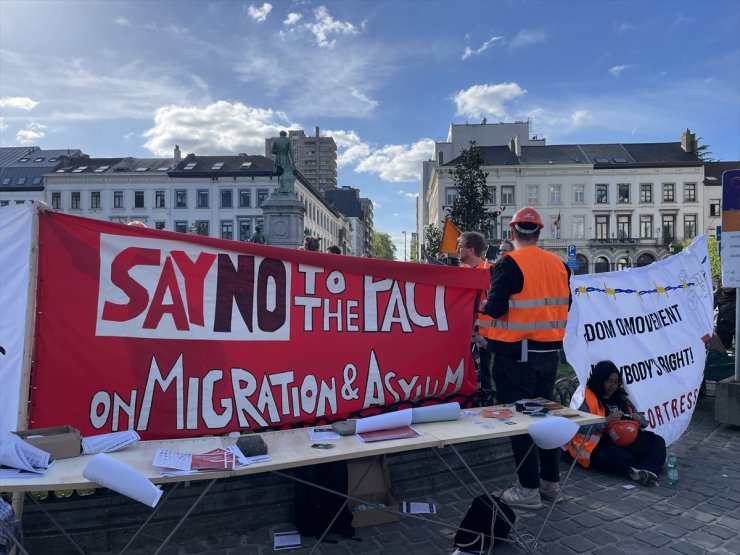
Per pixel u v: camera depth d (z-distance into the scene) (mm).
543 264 4098
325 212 79562
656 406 5582
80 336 3301
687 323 6422
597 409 5000
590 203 60250
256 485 3654
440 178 60500
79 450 2666
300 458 2668
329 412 3994
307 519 3523
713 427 6441
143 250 3516
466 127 68812
